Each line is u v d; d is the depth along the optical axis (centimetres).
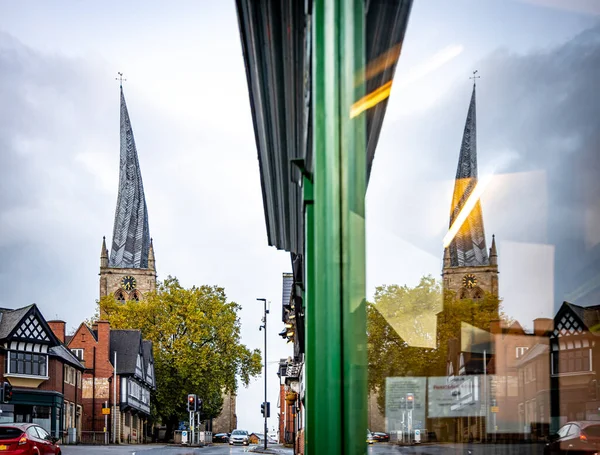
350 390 190
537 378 202
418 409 232
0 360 4978
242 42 399
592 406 186
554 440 193
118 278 11131
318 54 206
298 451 2297
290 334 2967
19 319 5084
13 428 2245
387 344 230
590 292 185
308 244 260
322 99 204
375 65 225
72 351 6675
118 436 6612
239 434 6862
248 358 7206
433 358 232
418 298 233
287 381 3516
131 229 11300
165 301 7288
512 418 209
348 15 204
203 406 7344
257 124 522
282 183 631
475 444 217
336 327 192
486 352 218
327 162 200
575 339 189
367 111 210
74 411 6041
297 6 318
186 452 3922
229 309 7256
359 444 191
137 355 6881
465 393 222
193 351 7062
